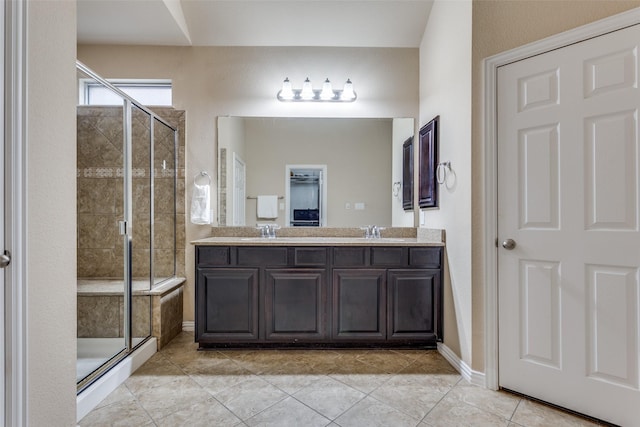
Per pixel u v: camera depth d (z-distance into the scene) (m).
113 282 2.37
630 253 1.41
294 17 2.58
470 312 1.84
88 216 2.42
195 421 1.49
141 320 2.28
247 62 2.77
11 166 1.06
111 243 2.41
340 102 2.79
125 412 1.56
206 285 2.24
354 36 2.69
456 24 2.01
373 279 2.24
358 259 2.25
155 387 1.79
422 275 2.25
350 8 2.52
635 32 1.40
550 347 1.60
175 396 1.70
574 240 1.54
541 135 1.62
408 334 2.24
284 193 2.80
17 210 1.07
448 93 2.15
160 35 2.60
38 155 1.15
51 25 1.21
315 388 1.78
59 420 1.25
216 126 2.76
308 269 2.24
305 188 2.81
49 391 1.20
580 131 1.52
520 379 1.69
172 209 2.70
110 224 2.42
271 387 1.79
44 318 1.18
